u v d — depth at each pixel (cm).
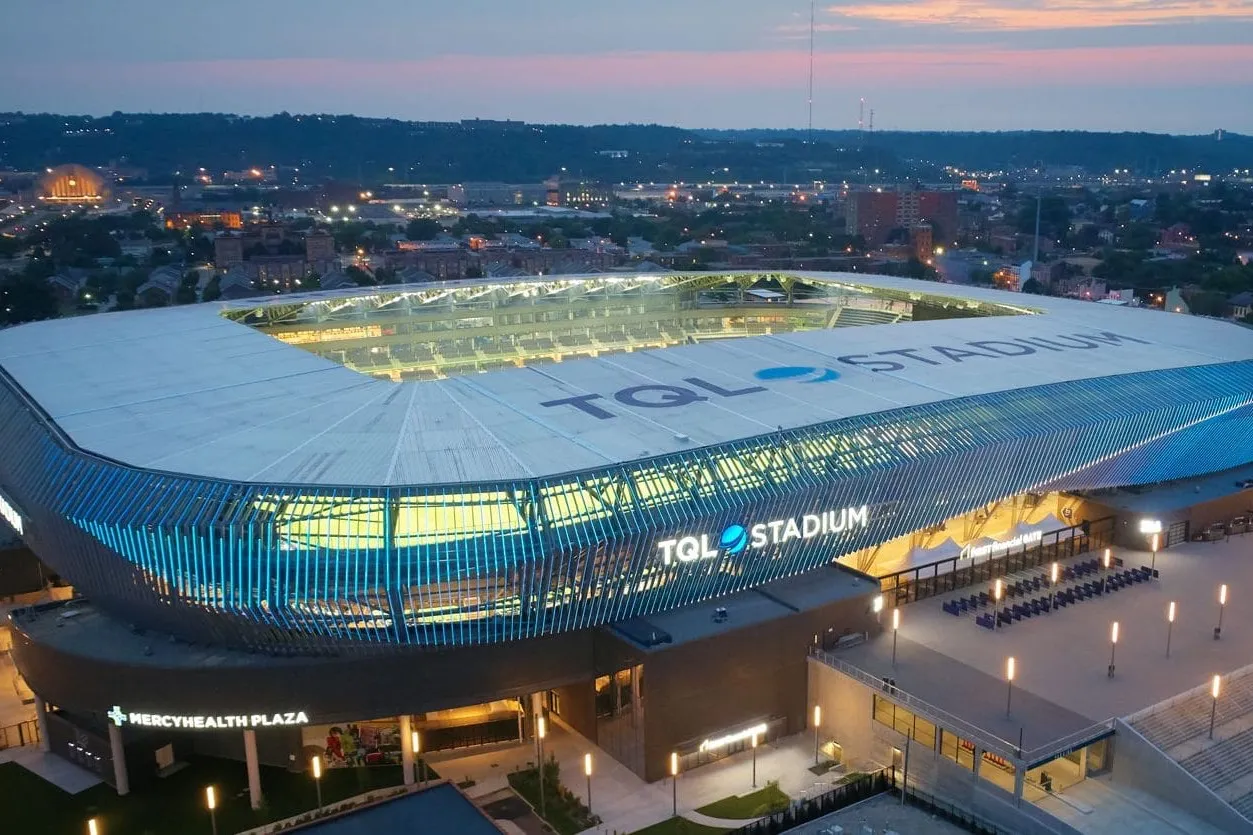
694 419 9044
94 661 7581
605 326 18712
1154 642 8662
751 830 6919
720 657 7812
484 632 7506
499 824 7181
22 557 10838
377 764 8044
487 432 8619
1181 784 6881
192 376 10681
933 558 10006
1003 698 7631
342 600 7162
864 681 7881
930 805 7200
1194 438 11419
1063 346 12394
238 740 8106
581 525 7475
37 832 7250
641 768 7694
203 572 7288
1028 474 10125
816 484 8444
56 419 9250
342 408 9350
